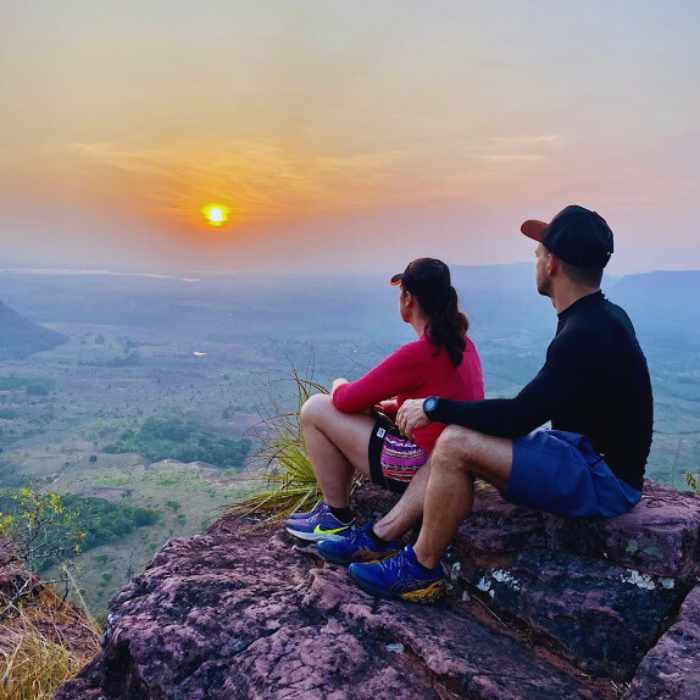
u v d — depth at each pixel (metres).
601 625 2.04
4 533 4.41
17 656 3.07
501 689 1.79
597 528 2.17
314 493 3.32
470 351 2.52
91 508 71.25
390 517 2.49
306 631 2.11
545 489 2.04
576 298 2.15
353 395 2.46
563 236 2.10
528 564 2.28
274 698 1.83
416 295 2.43
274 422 3.53
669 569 2.02
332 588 2.30
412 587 2.26
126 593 2.51
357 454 2.58
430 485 2.14
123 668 2.20
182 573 2.58
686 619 1.88
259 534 3.09
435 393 2.40
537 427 2.04
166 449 150.50
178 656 2.05
